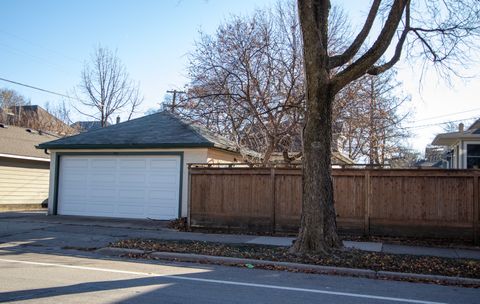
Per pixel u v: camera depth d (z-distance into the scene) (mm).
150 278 8305
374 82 21641
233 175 14906
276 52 19359
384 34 10422
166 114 21219
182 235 14078
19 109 48562
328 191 10891
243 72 19344
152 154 17781
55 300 6410
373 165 13891
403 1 10406
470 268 9672
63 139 19359
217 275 8875
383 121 24594
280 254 10789
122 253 11281
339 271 9484
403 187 13375
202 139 17203
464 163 22953
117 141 18078
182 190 17250
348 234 13672
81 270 8883
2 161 23344
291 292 7527
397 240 13281
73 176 19000
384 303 6969
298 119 18844
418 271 9414
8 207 23609
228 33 19562
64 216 18594
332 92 10875
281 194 14414
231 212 14828
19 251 11250
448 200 13023
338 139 22359
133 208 17953
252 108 18766
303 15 10609
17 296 6582
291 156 21078
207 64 19828
